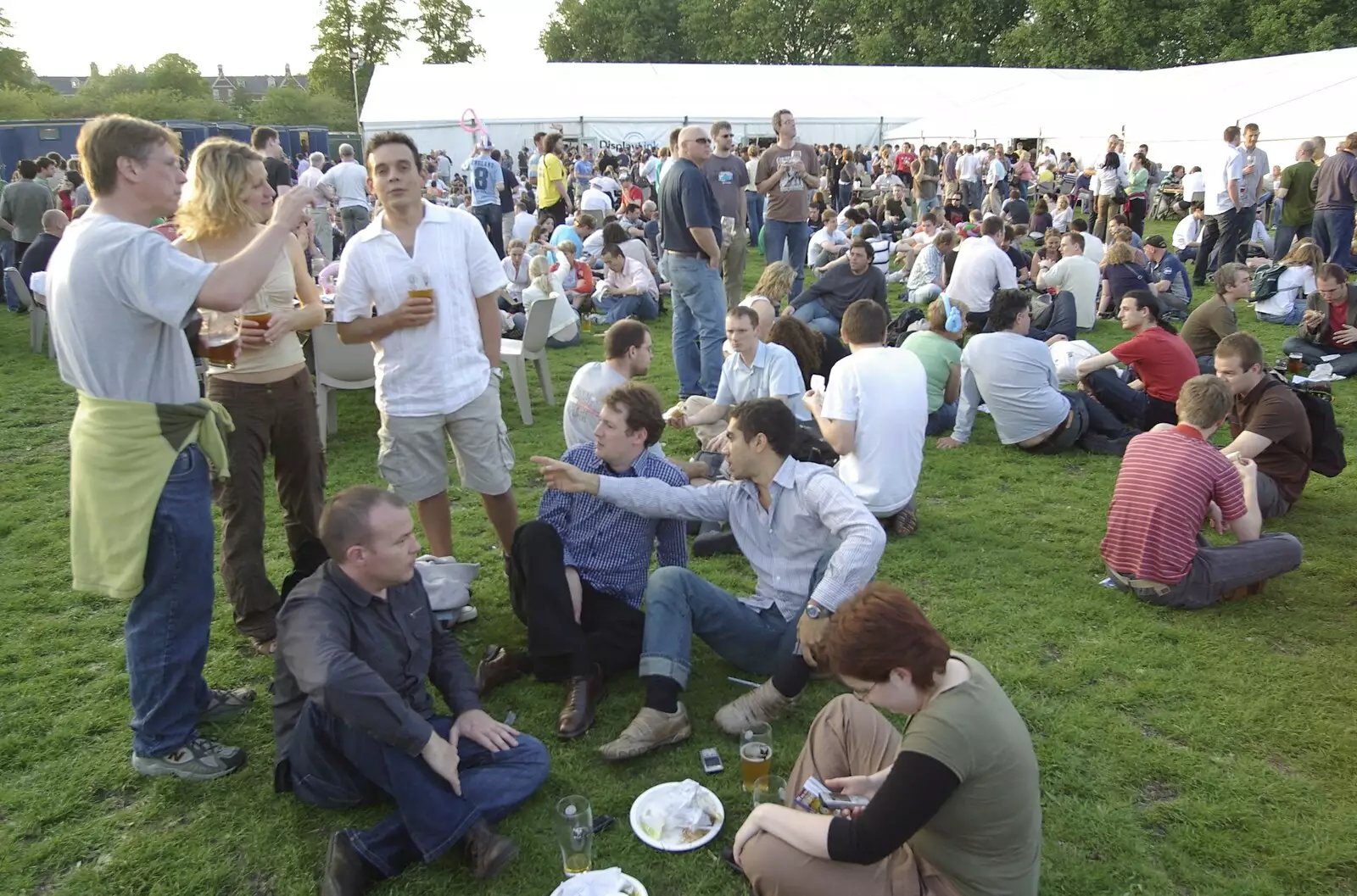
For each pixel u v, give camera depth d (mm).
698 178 6359
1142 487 3955
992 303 6082
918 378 4496
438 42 68750
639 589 3541
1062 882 2498
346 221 12945
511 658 3490
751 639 3287
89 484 2664
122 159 2492
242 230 3301
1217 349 4793
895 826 1930
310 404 3723
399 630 2797
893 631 1961
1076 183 21984
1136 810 2771
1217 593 3926
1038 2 41656
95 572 2715
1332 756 2984
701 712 3326
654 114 29312
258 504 3627
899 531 4805
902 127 29750
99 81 78062
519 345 6781
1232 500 3893
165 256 2502
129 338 2580
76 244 2510
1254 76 22703
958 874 2018
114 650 3803
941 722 1929
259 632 3707
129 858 2643
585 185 20312
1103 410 6164
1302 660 3541
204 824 2783
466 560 4582
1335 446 4902
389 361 3688
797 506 3223
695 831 2680
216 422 2891
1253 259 11719
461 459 3908
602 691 3418
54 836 2738
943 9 48719
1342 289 7414
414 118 27547
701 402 5543
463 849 2584
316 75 67625
